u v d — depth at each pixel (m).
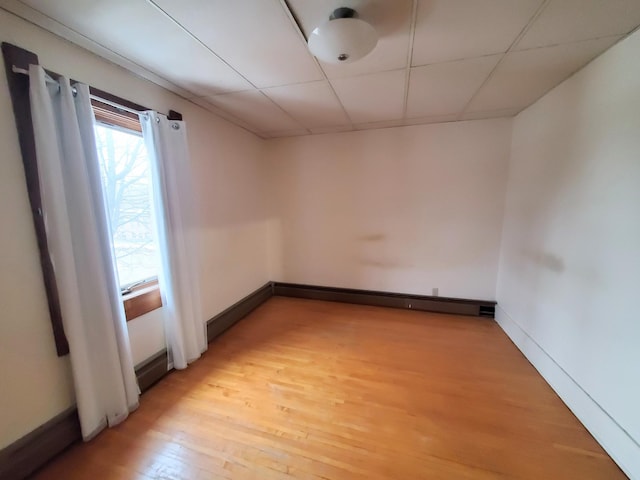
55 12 1.28
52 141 1.38
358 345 2.64
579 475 1.36
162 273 2.12
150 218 2.14
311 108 2.63
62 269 1.43
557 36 1.49
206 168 2.67
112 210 1.89
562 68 1.84
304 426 1.67
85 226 1.53
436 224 3.31
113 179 1.89
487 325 3.04
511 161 2.93
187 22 1.37
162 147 2.05
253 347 2.62
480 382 2.08
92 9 1.26
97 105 1.71
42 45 1.40
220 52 1.65
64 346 1.51
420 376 2.15
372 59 1.74
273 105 2.54
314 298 3.89
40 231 1.41
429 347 2.59
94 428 1.60
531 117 2.51
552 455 1.47
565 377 1.86
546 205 2.21
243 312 3.30
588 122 1.76
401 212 3.42
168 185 2.10
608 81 1.60
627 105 1.46
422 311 3.44
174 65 1.80
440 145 3.18
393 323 3.11
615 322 1.49
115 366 1.67
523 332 2.49
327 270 3.82
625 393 1.41
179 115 2.27
